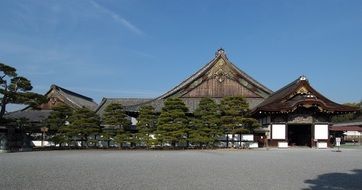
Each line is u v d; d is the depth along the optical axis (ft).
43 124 186.29
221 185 58.03
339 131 262.88
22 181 60.95
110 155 126.82
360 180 64.64
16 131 174.70
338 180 64.49
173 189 54.19
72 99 261.85
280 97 182.80
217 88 212.23
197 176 68.28
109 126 183.01
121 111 177.17
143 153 139.44
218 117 173.47
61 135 177.37
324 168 83.87
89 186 56.24
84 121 173.99
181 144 179.32
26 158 111.65
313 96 182.70
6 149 160.04
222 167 84.48
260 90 214.28
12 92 160.04
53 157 116.37
